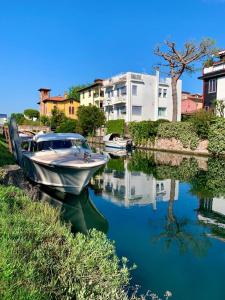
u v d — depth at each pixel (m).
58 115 66.75
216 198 14.13
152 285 6.26
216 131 31.08
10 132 18.70
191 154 34.44
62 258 5.28
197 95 73.31
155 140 40.41
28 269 4.10
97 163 12.31
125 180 18.38
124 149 38.41
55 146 14.94
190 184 17.28
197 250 8.04
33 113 91.31
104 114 53.47
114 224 10.22
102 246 6.27
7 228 5.20
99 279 5.08
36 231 5.74
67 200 13.05
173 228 9.85
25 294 3.56
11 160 14.33
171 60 40.34
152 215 11.35
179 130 36.22
